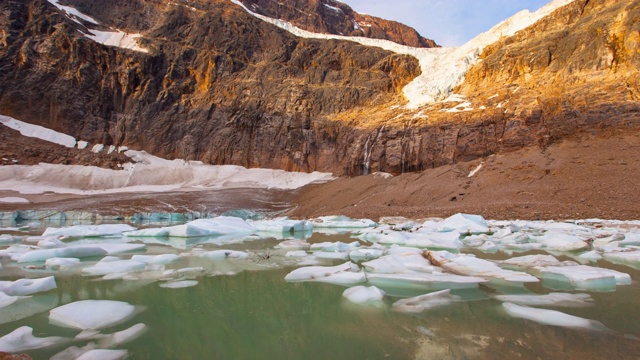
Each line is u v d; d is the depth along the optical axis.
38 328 3.59
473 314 3.96
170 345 3.20
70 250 7.88
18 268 6.62
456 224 13.30
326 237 12.61
